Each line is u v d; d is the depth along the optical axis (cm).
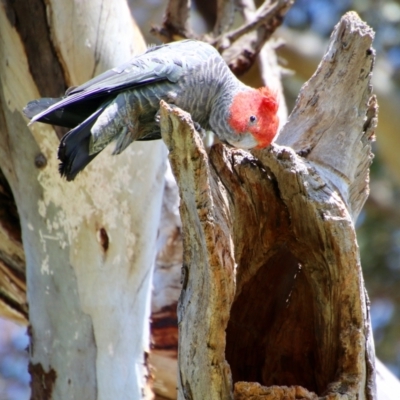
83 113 892
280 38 1919
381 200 2273
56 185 1014
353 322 731
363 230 2248
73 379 968
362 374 721
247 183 781
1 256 1170
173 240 1224
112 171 1017
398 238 2216
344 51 826
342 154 811
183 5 1377
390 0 2277
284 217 797
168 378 1212
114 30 1048
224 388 677
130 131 862
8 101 1045
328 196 755
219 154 779
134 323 999
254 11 1622
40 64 1029
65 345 981
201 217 678
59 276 1004
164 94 865
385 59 2264
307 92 843
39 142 1023
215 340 679
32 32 1024
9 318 1248
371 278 2191
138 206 1030
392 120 2130
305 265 792
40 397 987
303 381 797
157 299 1212
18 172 1047
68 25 1020
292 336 809
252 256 813
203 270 695
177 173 696
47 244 1016
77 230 1006
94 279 996
